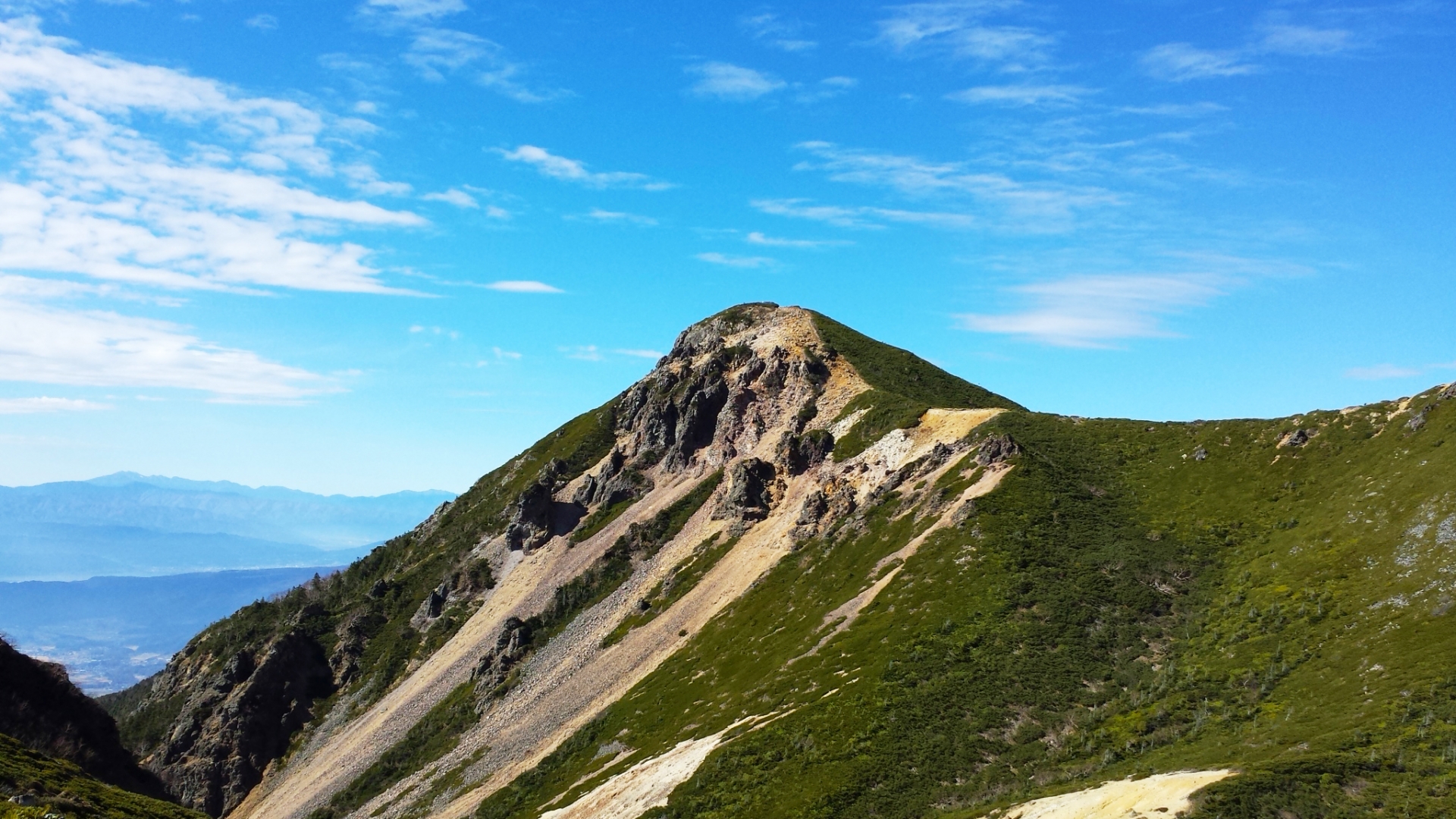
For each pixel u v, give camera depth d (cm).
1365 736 6550
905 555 12606
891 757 8575
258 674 19988
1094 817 6372
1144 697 8594
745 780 9031
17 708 12331
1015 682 9212
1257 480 11881
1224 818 5756
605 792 10512
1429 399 11262
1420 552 8912
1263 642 8794
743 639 13288
